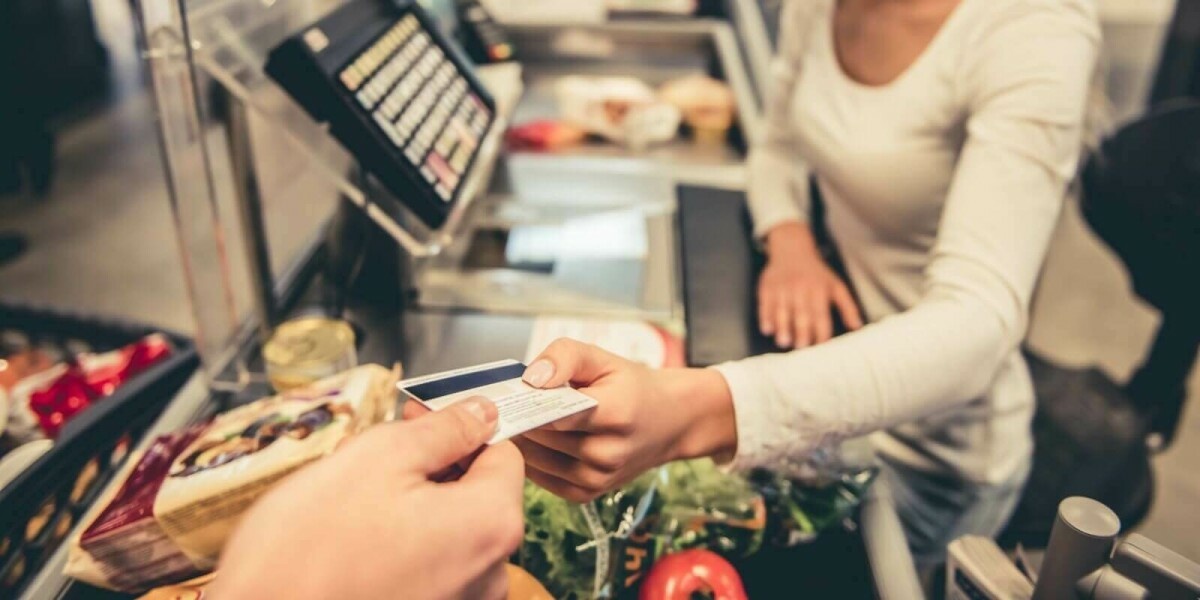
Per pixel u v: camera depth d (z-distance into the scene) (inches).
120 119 140.1
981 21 34.3
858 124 39.5
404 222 35.6
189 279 34.1
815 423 27.7
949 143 37.5
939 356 28.8
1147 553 20.9
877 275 43.7
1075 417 50.3
